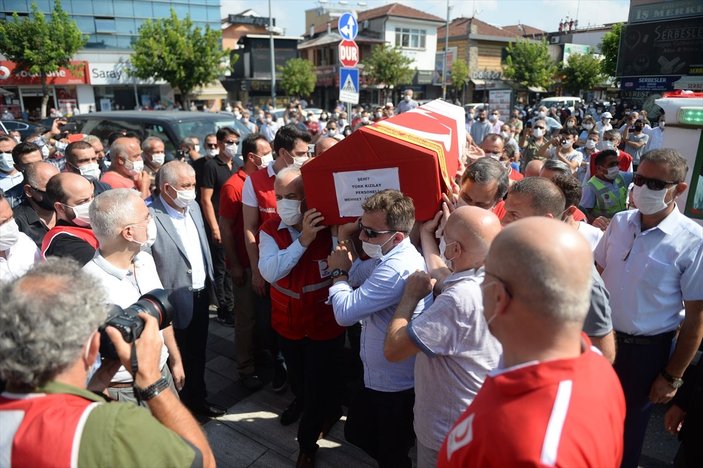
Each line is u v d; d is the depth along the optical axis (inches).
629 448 98.7
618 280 96.7
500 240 45.3
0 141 174.1
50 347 44.0
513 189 87.0
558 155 294.8
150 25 1122.7
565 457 38.1
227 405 135.9
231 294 188.4
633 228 96.4
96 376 62.4
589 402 41.5
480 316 67.5
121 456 43.1
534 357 44.1
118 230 84.0
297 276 107.3
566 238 42.7
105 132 321.1
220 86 1355.8
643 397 96.3
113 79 1200.8
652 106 591.2
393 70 1368.1
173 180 118.7
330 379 111.1
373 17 1565.0
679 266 90.3
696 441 84.4
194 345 127.0
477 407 45.4
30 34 994.1
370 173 92.4
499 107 1015.0
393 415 89.7
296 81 1423.5
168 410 55.5
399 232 85.4
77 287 48.2
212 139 238.1
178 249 119.3
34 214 127.6
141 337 57.2
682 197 123.7
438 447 74.2
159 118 294.4
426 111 134.6
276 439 121.8
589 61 1483.8
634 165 383.2
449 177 98.8
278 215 113.5
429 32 1600.6
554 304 41.8
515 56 1491.1
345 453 116.3
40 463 41.3
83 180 107.0
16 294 45.2
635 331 94.7
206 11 1352.1
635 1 703.7
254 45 1494.8
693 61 648.4
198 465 49.1
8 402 44.5
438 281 82.1
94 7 1192.8
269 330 140.0
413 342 69.2
